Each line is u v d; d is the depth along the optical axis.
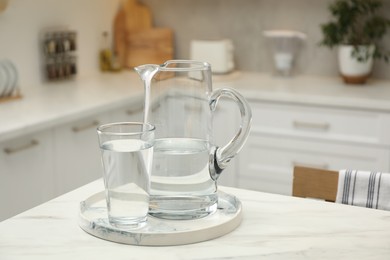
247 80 3.58
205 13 3.94
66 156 2.75
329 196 1.67
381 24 3.39
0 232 1.25
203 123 1.26
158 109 1.26
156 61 3.95
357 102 2.96
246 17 3.85
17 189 2.51
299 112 3.13
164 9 4.04
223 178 3.39
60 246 1.18
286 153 3.21
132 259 1.12
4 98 2.92
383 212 1.40
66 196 1.48
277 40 3.62
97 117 2.92
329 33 3.40
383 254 1.16
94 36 3.80
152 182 1.27
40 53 3.38
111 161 1.19
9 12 3.14
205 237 1.21
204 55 3.64
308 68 3.77
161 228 1.22
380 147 2.98
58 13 3.48
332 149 3.10
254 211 1.39
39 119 2.51
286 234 1.25
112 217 1.22
